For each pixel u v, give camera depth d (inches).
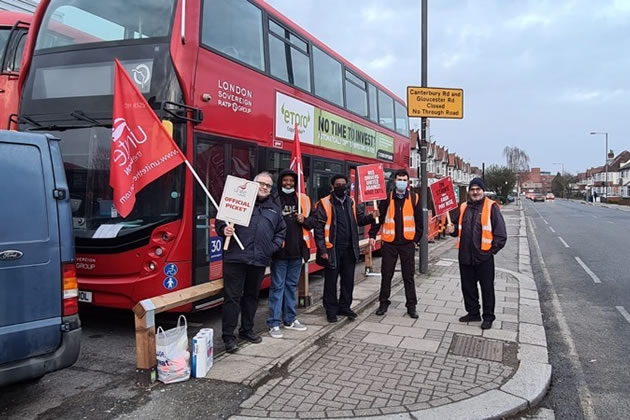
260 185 205.6
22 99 233.1
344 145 392.8
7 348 134.0
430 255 532.7
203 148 227.3
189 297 198.7
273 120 284.7
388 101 516.7
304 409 150.3
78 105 222.4
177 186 216.8
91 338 225.1
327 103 361.4
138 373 174.1
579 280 394.0
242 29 258.5
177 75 212.5
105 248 217.0
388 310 275.9
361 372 181.2
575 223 1094.4
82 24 228.7
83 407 151.7
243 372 175.5
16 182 137.6
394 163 529.3
